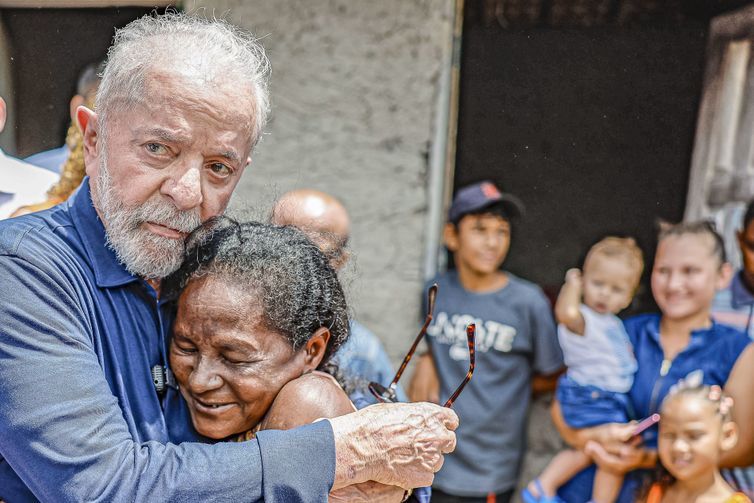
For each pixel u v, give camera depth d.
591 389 3.08
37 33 2.98
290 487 1.18
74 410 1.17
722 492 2.98
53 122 2.99
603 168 3.11
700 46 2.99
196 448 1.20
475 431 3.09
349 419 1.25
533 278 3.15
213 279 1.31
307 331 1.35
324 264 1.41
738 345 2.95
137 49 1.29
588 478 3.10
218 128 1.29
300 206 1.97
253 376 1.31
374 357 2.37
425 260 3.23
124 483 1.15
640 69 3.05
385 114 3.20
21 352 1.18
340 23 3.16
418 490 1.47
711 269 2.99
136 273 1.37
